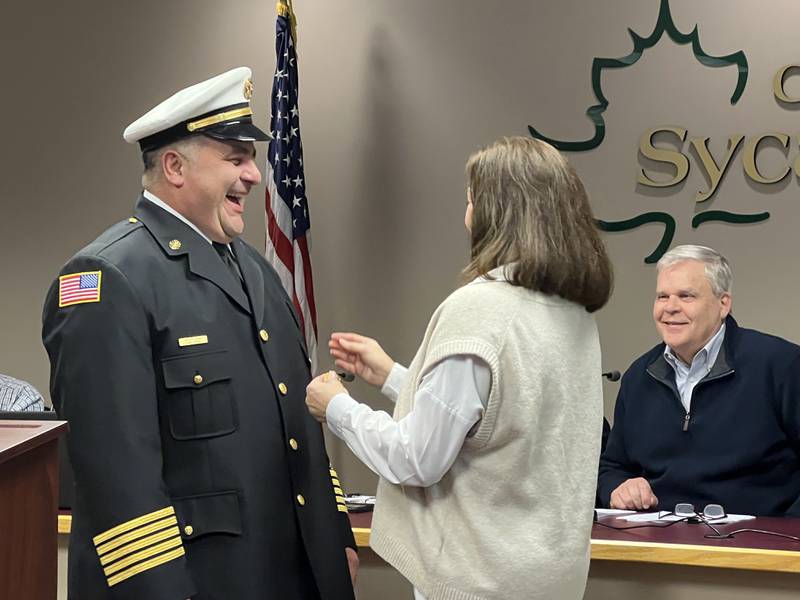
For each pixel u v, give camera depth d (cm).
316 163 425
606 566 223
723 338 277
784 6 380
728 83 386
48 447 121
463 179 411
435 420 155
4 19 451
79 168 446
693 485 271
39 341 451
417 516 164
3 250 453
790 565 208
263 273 205
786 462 270
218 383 182
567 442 162
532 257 158
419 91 415
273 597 182
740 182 386
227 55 431
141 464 170
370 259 421
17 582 113
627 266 397
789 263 382
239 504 180
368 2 419
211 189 188
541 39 403
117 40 442
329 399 174
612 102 397
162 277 182
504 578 156
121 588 167
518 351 156
